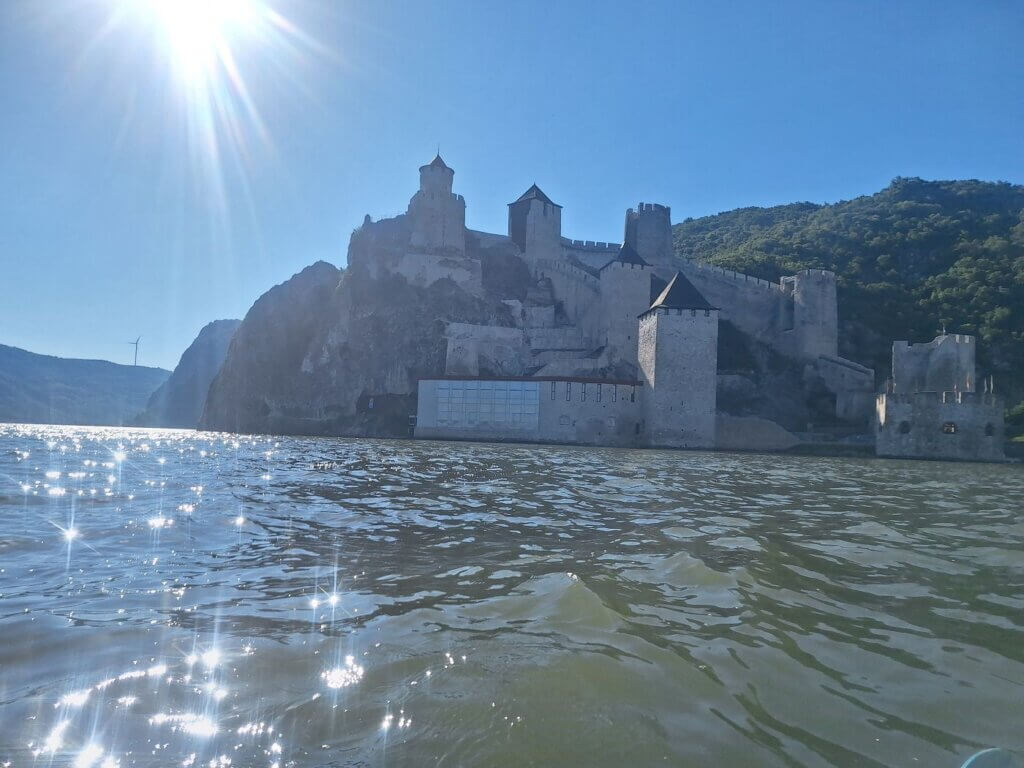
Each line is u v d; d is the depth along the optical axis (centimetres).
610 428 6150
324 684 443
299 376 8375
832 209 14088
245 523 1116
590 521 1179
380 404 7600
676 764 347
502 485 1825
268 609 619
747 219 16650
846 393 6944
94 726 380
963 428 5300
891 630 570
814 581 743
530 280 8825
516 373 7656
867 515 1366
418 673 463
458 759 348
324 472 2214
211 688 434
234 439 6119
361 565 809
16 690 427
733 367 7519
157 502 1385
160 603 634
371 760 346
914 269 10012
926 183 14275
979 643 539
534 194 9331
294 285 9588
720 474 2547
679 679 458
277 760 345
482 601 650
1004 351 7675
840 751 364
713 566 800
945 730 390
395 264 8425
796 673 473
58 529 1039
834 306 7519
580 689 439
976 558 889
